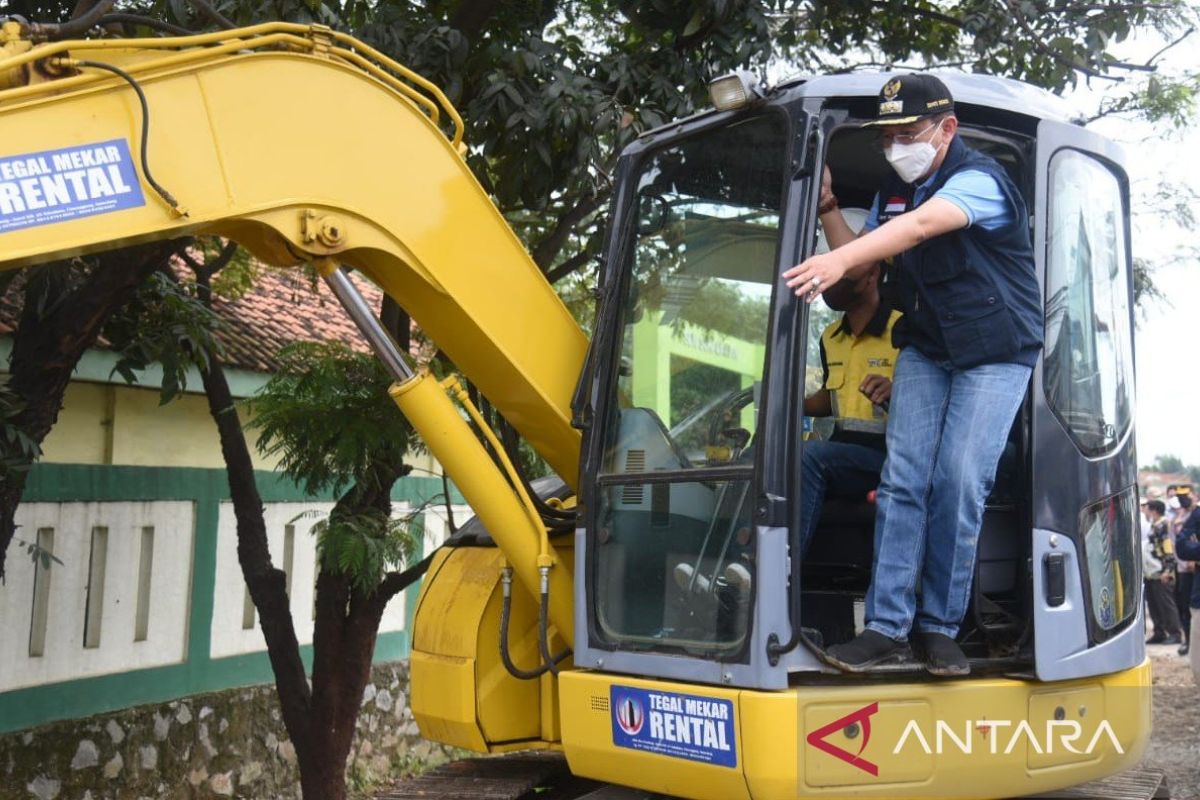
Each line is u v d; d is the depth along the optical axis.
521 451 6.98
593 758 3.93
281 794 8.47
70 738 7.00
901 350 3.94
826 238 4.19
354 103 3.85
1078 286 4.09
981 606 3.92
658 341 4.00
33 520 7.01
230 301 9.02
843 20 7.03
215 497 8.30
